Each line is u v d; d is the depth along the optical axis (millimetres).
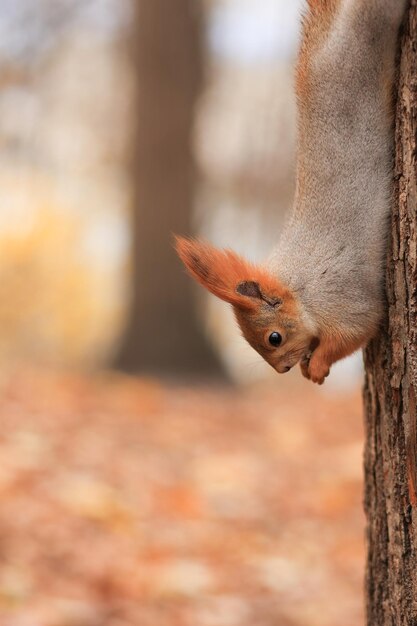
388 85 5742
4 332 28438
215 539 10602
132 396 15727
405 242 5602
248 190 26594
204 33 20359
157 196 19719
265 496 11859
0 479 11062
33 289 28656
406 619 5816
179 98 19766
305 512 11492
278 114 26703
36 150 29328
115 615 8805
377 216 5809
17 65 28641
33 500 10727
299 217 6129
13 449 12062
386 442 5867
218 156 26562
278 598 9367
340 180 5914
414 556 5715
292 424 14789
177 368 19594
